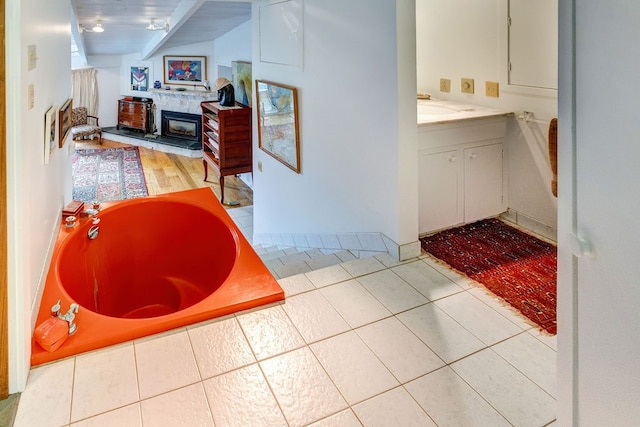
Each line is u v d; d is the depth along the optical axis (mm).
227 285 2145
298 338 1830
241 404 1488
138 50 9570
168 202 3020
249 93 6398
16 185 1467
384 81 2443
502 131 2930
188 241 3035
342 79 2861
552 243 2721
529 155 2842
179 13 5152
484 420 1418
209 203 3059
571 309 882
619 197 712
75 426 1395
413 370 1647
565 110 839
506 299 2113
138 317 2883
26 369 1563
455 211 2896
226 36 7582
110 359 1690
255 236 5059
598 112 746
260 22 4094
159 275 3018
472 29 3051
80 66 10086
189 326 1892
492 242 2756
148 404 1483
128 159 8797
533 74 2709
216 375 1618
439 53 3348
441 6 3258
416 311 2023
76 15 5039
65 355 1692
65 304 1939
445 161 2777
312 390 1552
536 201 2855
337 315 1991
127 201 2945
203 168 8281
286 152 3895
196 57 8953
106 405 1478
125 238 2904
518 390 1543
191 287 2973
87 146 9766
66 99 2963
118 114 10641
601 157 748
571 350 896
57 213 2508
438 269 2426
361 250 2910
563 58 834
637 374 705
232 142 6219
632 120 671
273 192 4387
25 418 1421
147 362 1680
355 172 2873
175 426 1399
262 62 4176
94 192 6766
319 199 3422
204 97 8977
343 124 2928
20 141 1473
